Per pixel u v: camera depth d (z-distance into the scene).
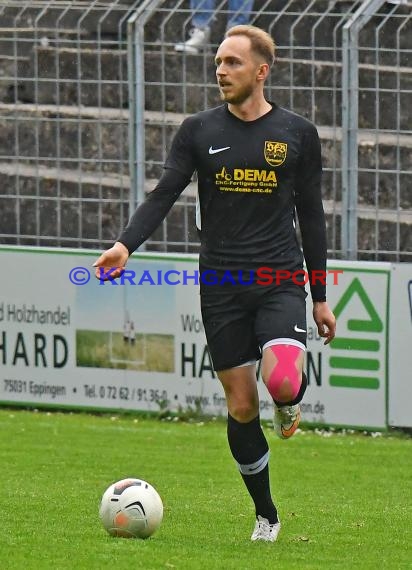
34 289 37.06
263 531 20.33
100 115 36.06
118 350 36.16
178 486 26.36
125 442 32.19
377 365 33.22
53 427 34.44
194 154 19.42
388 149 33.41
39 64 36.66
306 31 33.94
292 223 19.56
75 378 36.81
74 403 36.88
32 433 33.44
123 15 36.12
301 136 19.38
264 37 19.20
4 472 27.80
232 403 19.58
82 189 36.41
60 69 36.47
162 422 35.31
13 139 37.16
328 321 20.33
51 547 19.25
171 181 19.48
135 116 35.44
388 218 33.53
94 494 25.02
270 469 28.78
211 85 34.97
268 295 19.23
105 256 19.08
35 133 36.78
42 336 37.12
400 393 33.09
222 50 19.14
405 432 33.50
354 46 33.31
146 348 35.75
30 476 27.28
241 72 19.02
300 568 18.17
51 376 37.12
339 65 33.62
